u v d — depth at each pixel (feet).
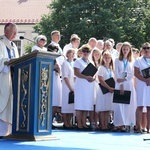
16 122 23.79
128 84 33.83
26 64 23.45
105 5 103.24
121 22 102.73
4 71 25.07
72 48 37.11
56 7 104.37
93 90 34.91
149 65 33.22
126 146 22.02
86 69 34.35
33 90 23.04
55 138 24.11
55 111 36.37
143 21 108.27
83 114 34.73
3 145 21.22
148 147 21.63
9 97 25.29
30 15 133.08
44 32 103.91
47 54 23.29
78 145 21.88
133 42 105.70
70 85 35.55
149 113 33.27
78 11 101.24
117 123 33.99
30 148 20.12
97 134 30.07
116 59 34.06
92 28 97.40
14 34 26.32
